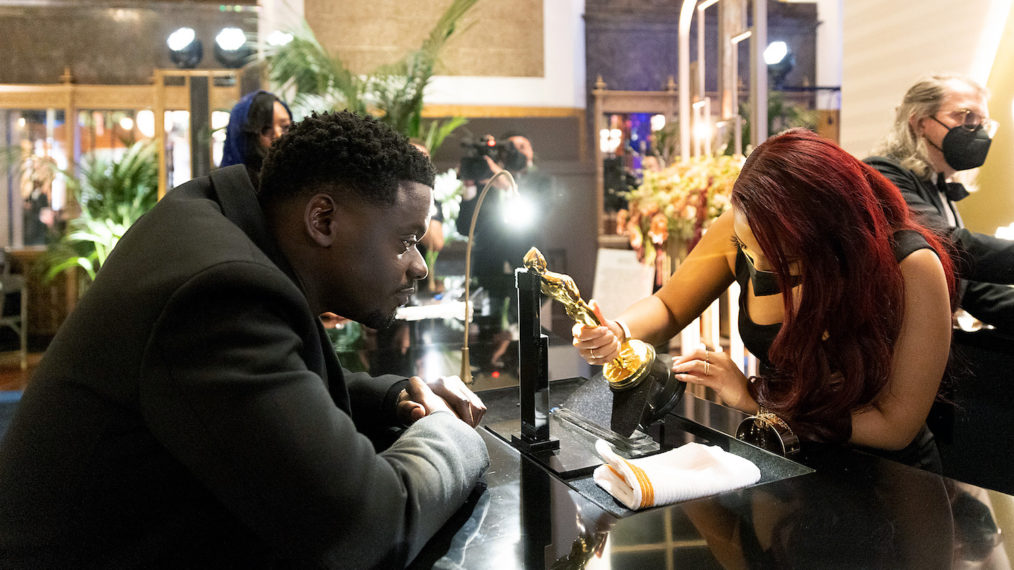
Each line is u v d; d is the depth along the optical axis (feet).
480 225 11.46
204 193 2.71
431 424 2.89
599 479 2.92
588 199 23.26
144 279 2.26
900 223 4.13
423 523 2.40
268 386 2.16
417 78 17.19
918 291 3.91
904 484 2.95
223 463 2.12
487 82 23.67
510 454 3.38
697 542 2.40
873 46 9.07
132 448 2.27
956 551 2.31
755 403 4.00
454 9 17.16
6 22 17.83
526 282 3.35
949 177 6.57
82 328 2.32
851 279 3.73
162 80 17.75
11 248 16.21
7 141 17.54
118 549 2.35
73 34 18.16
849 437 3.78
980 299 6.19
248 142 8.66
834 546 2.35
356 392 3.66
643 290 7.76
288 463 2.11
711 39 24.38
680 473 2.86
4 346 16.01
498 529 2.56
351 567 2.20
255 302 2.27
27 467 2.33
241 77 17.84
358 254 2.70
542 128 23.76
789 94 23.53
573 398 3.93
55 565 2.38
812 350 3.80
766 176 3.83
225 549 2.39
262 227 2.63
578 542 2.43
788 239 3.74
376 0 22.84
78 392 2.28
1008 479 5.26
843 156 3.82
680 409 4.11
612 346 3.49
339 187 2.62
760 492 2.87
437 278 11.34
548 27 23.84
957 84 5.96
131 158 16.72
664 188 9.02
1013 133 7.45
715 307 8.98
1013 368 5.17
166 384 2.15
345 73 16.81
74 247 16.17
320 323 2.97
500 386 4.81
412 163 2.74
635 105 24.21
